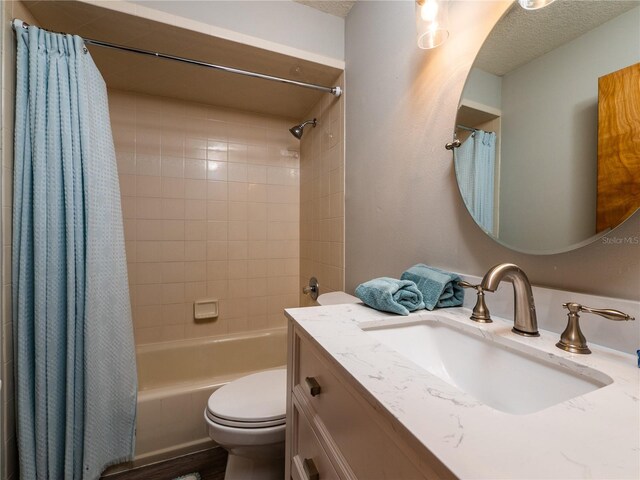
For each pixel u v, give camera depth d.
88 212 1.18
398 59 1.22
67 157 1.15
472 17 0.89
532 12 0.72
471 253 0.88
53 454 1.13
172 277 2.05
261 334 2.19
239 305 2.24
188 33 1.40
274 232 2.34
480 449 0.29
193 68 1.66
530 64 0.72
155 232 2.01
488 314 0.73
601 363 0.50
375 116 1.37
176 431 1.43
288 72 1.72
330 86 1.85
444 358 0.76
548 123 0.68
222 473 1.33
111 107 1.90
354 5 1.59
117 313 1.31
